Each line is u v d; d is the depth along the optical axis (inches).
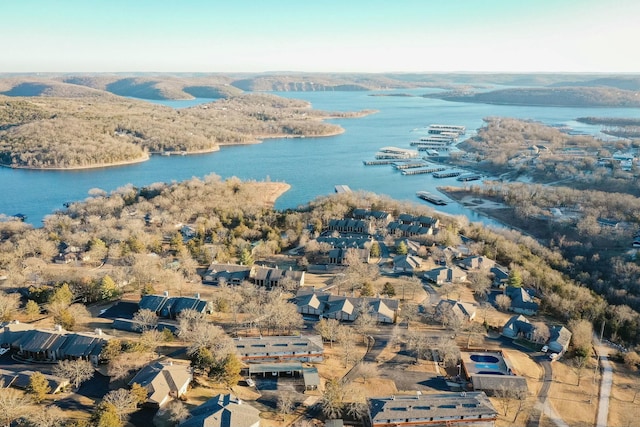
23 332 6446.9
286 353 6333.7
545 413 5649.6
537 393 6023.6
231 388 5634.8
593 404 5944.9
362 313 7573.8
